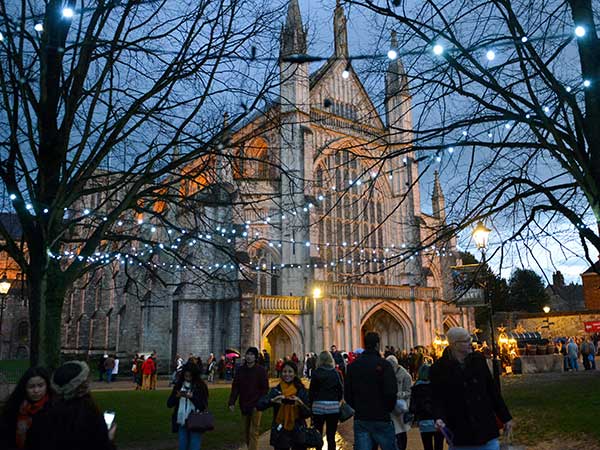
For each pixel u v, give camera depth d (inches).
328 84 2068.2
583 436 495.5
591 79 404.2
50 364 467.2
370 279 2063.2
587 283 2518.5
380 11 418.9
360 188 2078.0
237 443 562.6
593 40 408.2
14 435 208.7
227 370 1601.9
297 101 1916.8
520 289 3134.8
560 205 434.0
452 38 405.1
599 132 398.9
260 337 1688.0
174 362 1802.4
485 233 594.6
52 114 486.3
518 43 382.6
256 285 1841.8
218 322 1774.1
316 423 398.9
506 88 434.0
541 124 427.8
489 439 233.5
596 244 405.4
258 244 1878.7
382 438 323.3
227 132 577.9
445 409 241.6
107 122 499.2
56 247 503.2
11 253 487.5
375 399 326.6
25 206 462.6
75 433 195.9
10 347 2810.0
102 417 205.0
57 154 479.5
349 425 712.4
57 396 206.4
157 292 1937.7
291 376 382.0
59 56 492.7
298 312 1756.9
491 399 244.7
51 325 477.7
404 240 2059.5
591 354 1412.4
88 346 2436.0
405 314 1950.1
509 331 2412.6
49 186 485.1
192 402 387.9
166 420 694.5
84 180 485.1
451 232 478.0
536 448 480.7
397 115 2014.0
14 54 431.8
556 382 1000.2
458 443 235.9
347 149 510.3
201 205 684.1
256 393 445.7
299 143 1894.7
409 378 452.8
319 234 1939.0
